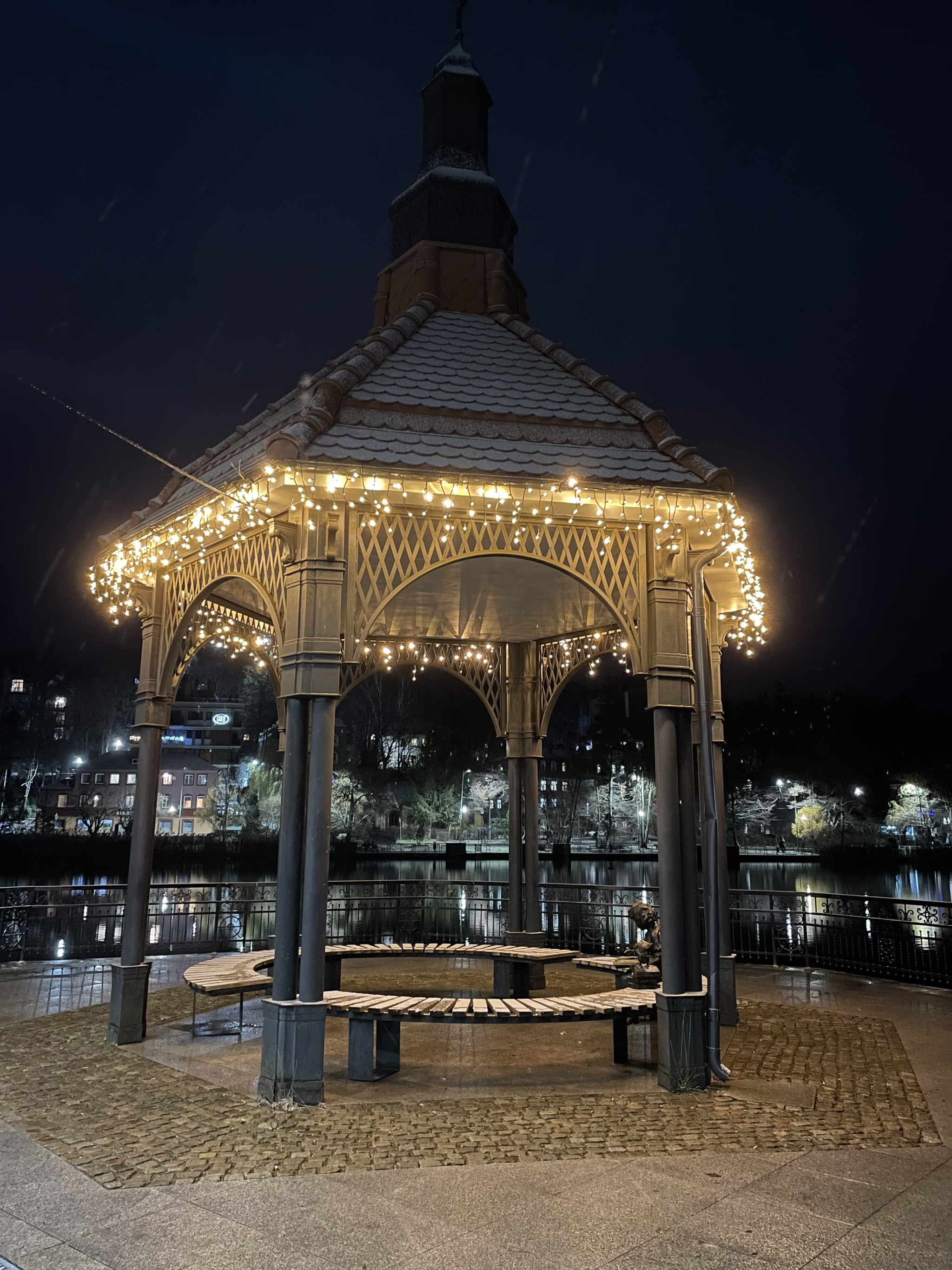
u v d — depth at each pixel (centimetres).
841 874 4612
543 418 720
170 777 7369
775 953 1138
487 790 6756
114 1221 384
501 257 940
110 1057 671
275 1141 488
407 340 810
